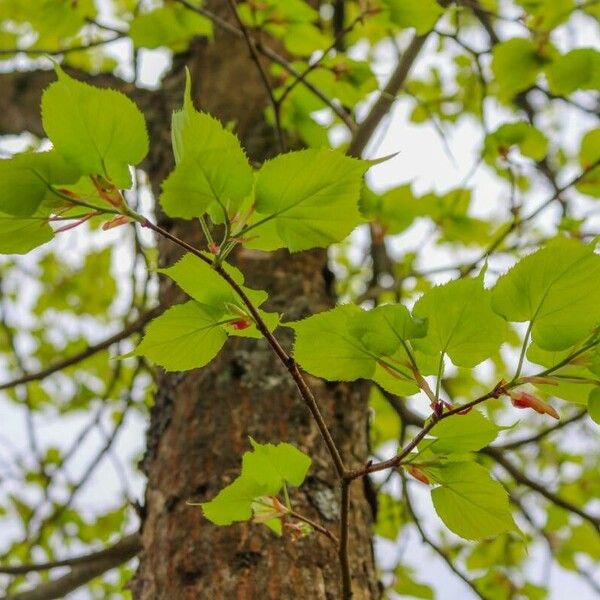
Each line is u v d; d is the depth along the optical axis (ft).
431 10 4.00
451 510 2.98
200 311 2.91
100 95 2.74
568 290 2.82
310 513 3.70
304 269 4.98
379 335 2.88
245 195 2.76
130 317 7.49
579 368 2.84
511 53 4.55
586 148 4.80
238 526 3.64
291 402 4.13
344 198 2.78
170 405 4.39
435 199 5.16
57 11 5.25
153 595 3.63
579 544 6.17
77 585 5.19
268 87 4.45
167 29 4.96
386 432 7.41
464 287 2.86
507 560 6.61
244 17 4.75
